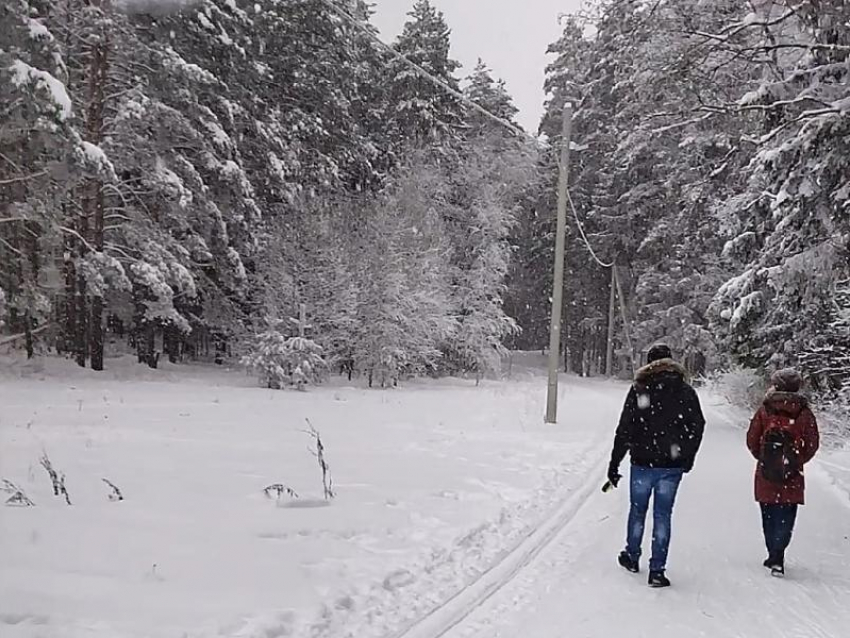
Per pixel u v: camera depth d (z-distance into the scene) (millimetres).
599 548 7633
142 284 24000
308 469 10727
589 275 47625
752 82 13062
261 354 24531
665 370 6867
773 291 15023
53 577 5793
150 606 5309
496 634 5297
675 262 35562
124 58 22719
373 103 39656
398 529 7785
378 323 28750
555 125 45281
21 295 22266
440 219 37594
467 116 43344
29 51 18375
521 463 12273
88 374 23031
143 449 11656
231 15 24906
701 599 6184
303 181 29891
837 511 9508
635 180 33781
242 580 5965
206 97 25094
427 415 18719
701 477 11562
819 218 10812
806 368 16047
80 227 22922
